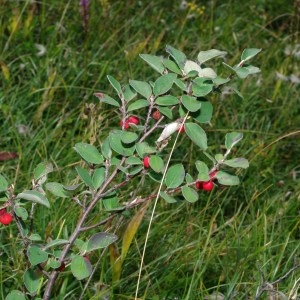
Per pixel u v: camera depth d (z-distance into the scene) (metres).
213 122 1.16
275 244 0.93
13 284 0.82
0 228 0.85
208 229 0.92
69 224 0.87
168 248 0.89
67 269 0.81
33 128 1.12
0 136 1.08
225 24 1.53
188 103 0.59
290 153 1.19
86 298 0.81
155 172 0.62
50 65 1.23
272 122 1.28
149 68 1.28
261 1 1.67
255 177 1.08
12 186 0.57
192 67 0.62
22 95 1.17
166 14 1.53
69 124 1.14
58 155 1.03
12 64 1.24
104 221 0.61
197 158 1.08
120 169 0.60
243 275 0.85
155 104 0.63
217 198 0.96
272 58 1.48
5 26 1.31
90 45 1.32
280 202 1.04
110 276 0.83
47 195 0.91
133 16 1.46
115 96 1.19
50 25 1.38
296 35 1.50
